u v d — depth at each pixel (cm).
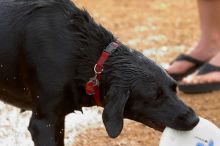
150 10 1700
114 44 743
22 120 984
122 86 714
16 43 746
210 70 1106
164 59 1266
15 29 748
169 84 729
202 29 1146
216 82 1098
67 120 980
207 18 1137
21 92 773
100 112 1004
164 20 1594
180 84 1100
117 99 705
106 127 698
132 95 716
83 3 1755
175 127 727
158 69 733
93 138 925
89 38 739
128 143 912
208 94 1093
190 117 727
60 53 728
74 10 750
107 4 1759
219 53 1123
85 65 731
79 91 737
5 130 952
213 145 752
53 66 726
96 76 727
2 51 751
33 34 737
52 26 737
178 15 1644
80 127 959
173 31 1486
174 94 734
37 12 745
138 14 1655
